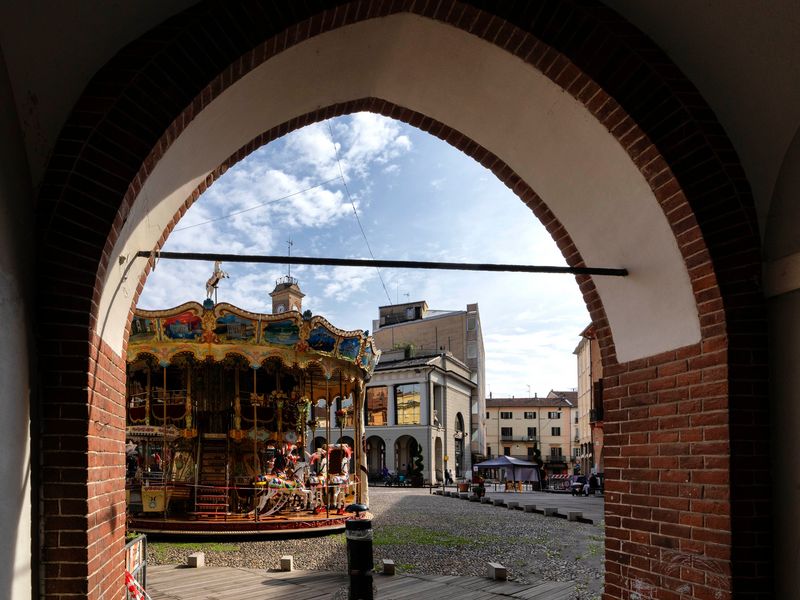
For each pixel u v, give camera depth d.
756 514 4.01
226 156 5.16
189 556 11.09
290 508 17.11
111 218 3.57
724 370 4.14
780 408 4.07
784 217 4.16
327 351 16.72
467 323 59.62
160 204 4.59
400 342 62.09
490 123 5.58
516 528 17.05
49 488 3.39
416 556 12.05
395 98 5.89
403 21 4.59
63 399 3.43
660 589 4.56
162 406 16.62
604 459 5.43
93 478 3.55
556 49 4.39
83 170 3.56
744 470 4.04
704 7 4.11
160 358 15.41
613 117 4.48
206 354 15.48
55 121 3.59
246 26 3.85
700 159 4.33
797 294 4.01
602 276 5.43
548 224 5.99
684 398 4.47
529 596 8.78
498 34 4.48
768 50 4.07
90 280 3.52
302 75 4.81
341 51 4.76
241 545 13.90
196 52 3.76
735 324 4.17
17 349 3.18
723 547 4.03
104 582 3.88
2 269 3.04
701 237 4.28
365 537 7.77
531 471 43.69
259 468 16.97
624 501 5.08
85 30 3.50
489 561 11.55
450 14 4.43
